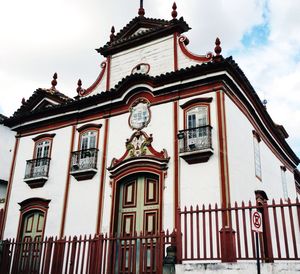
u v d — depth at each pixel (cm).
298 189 2584
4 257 1239
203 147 1277
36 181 1720
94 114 1678
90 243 1038
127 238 984
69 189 1612
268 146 1853
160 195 1345
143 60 1631
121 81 1561
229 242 888
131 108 1557
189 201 1273
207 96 1365
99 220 1466
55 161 1719
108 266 982
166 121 1435
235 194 1266
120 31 1766
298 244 1745
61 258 1084
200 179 1277
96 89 1734
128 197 1459
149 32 1625
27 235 1677
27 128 1912
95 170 1548
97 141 1612
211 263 822
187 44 1552
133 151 1481
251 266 779
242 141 1445
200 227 1213
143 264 941
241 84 1469
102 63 1777
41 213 1680
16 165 1866
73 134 1712
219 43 1382
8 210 1788
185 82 1418
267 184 1689
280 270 749
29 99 1930
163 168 1370
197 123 1354
